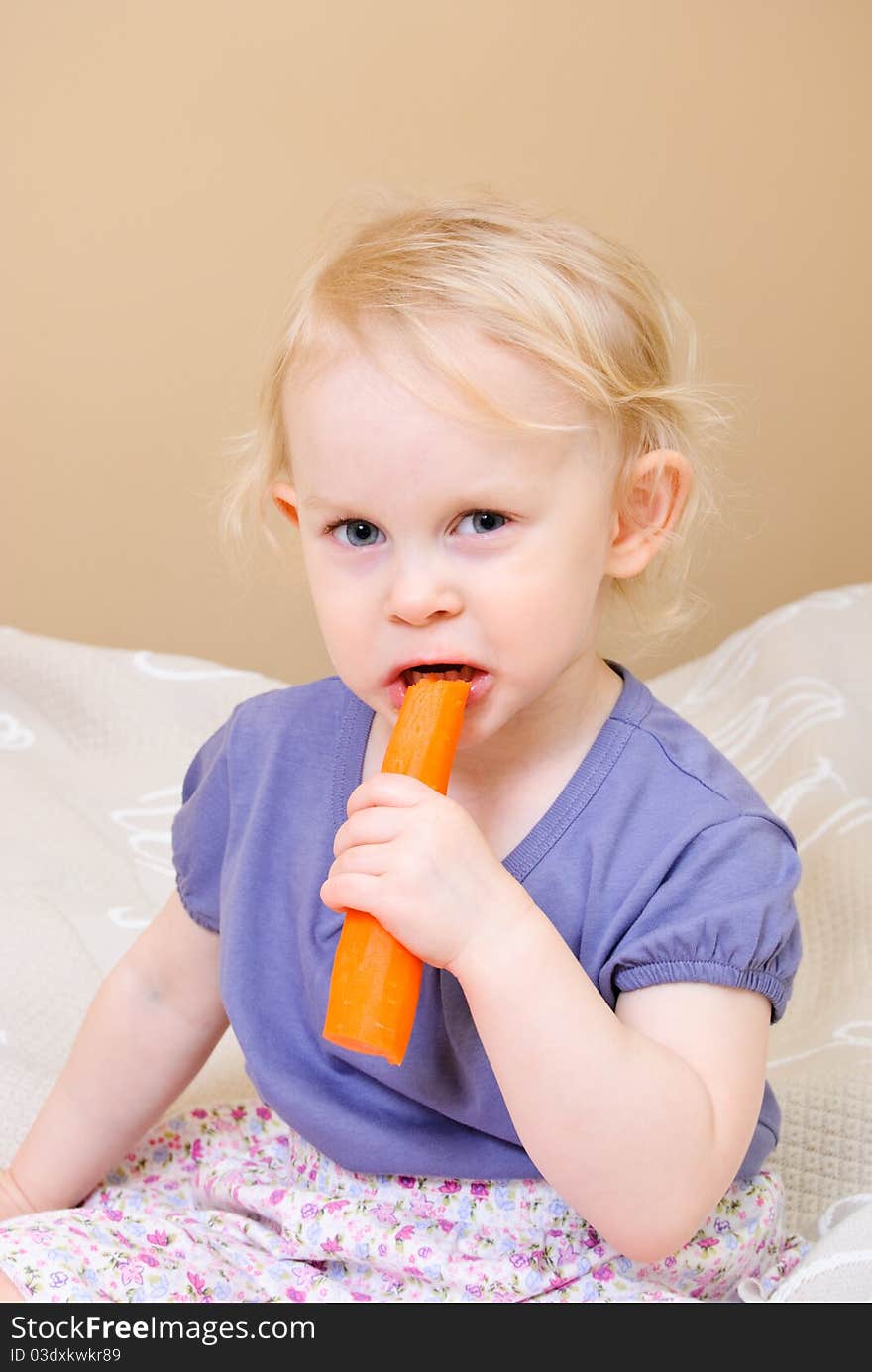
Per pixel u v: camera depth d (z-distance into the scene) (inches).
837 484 99.6
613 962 35.1
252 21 96.6
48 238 99.4
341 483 32.9
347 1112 37.4
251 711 42.6
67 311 100.2
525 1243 35.9
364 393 32.5
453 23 96.2
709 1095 33.1
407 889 31.3
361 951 31.8
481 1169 36.2
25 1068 49.0
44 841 61.9
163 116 97.7
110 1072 42.2
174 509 101.6
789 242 97.4
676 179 96.8
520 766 37.2
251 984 39.4
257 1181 39.8
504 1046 31.6
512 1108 32.1
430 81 96.7
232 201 98.0
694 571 56.6
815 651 68.7
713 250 97.3
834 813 59.6
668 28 95.7
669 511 37.3
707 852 35.6
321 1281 35.6
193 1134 44.8
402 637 33.3
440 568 32.7
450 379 32.2
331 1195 38.0
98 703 71.4
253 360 99.0
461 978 31.8
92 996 52.7
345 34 96.4
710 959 34.4
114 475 101.8
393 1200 36.9
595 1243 36.1
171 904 43.1
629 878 35.9
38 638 74.3
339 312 33.5
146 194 98.6
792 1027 51.6
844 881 56.2
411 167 97.3
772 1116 40.1
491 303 33.1
